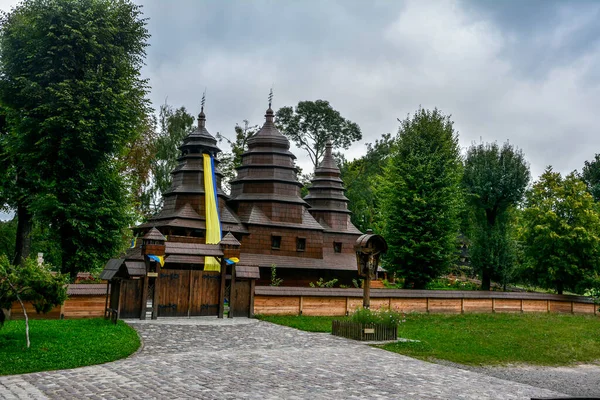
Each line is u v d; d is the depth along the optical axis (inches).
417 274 1482.5
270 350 621.3
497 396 437.7
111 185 1237.1
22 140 1120.2
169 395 383.2
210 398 378.0
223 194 1557.6
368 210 2657.5
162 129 2193.7
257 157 1624.0
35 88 1101.1
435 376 513.3
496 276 1740.9
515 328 1050.7
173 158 2116.1
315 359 570.3
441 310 1272.1
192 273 934.4
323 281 1617.9
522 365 694.5
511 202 1753.2
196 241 1376.7
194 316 928.9
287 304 1039.0
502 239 1732.3
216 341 676.7
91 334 652.1
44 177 1145.4
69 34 1138.7
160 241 881.5
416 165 1531.7
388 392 424.8
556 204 1574.8
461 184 1770.4
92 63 1176.2
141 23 1288.1
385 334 767.1
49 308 615.5
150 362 514.0
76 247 1179.9
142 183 1936.5
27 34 1139.3
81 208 1139.9
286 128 3137.3
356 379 471.5
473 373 554.6
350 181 2942.9
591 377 649.6
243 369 493.7
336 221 1884.8
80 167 1163.3
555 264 1520.7
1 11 1226.0
